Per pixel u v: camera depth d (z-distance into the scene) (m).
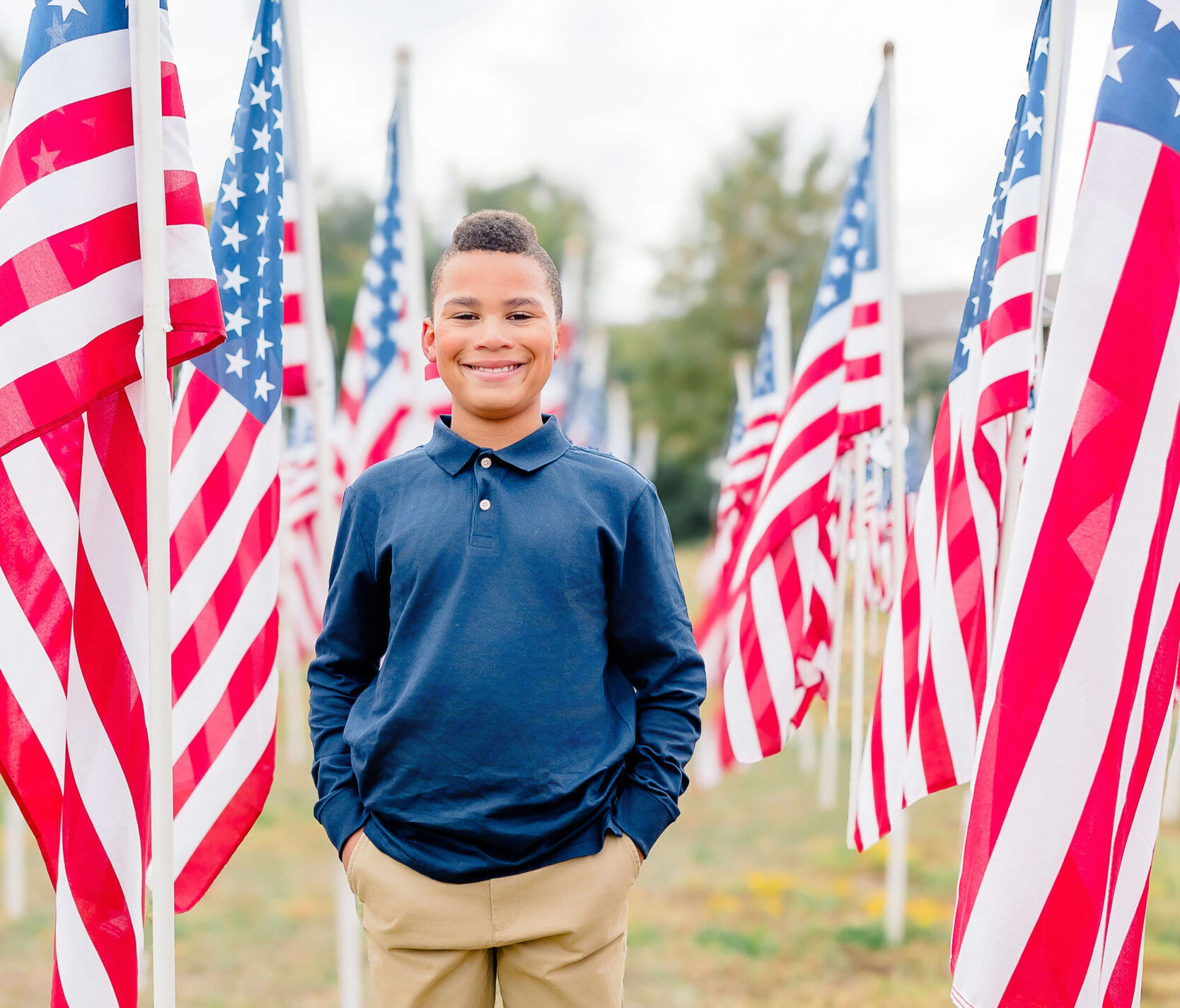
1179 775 7.04
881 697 3.62
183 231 2.40
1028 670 2.28
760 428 6.57
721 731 5.54
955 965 2.38
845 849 6.93
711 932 5.44
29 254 2.29
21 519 2.48
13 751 2.45
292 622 6.62
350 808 2.34
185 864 3.16
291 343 3.75
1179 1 2.23
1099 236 2.24
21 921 5.59
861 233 4.43
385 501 2.38
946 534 3.31
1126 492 2.24
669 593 2.39
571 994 2.26
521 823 2.19
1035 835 2.26
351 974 3.44
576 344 18.66
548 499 2.30
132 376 2.38
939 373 26.61
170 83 2.40
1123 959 2.32
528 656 2.20
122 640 2.48
